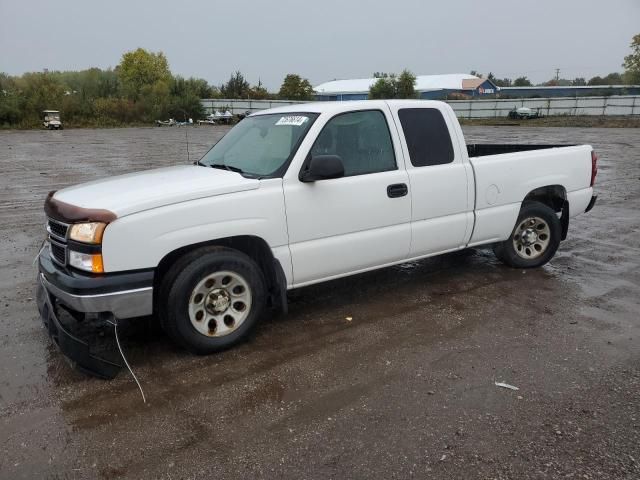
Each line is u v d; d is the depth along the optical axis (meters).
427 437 2.96
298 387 3.51
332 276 4.48
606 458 2.76
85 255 3.46
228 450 2.88
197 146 24.34
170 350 4.05
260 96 65.94
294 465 2.75
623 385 3.49
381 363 3.83
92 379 3.64
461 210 5.09
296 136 4.30
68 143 27.22
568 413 3.17
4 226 8.41
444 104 5.08
